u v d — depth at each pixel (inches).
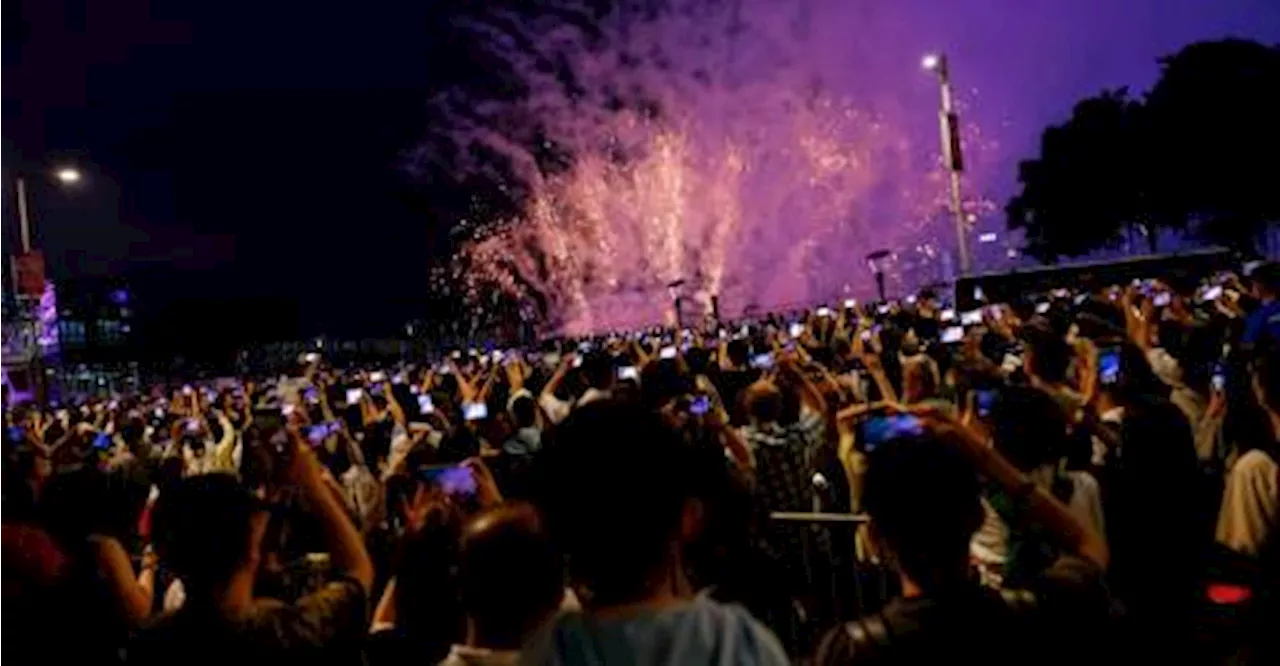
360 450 378.0
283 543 204.1
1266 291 375.9
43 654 183.2
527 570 122.0
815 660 116.3
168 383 2011.6
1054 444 176.2
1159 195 2215.8
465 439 294.8
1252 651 192.1
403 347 2421.3
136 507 273.3
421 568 166.7
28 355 2026.3
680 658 91.1
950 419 134.1
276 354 2362.2
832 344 505.7
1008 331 491.5
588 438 99.4
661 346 713.6
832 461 312.0
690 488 101.1
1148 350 373.7
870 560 276.8
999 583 150.8
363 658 161.2
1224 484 229.5
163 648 131.3
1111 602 127.5
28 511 205.0
